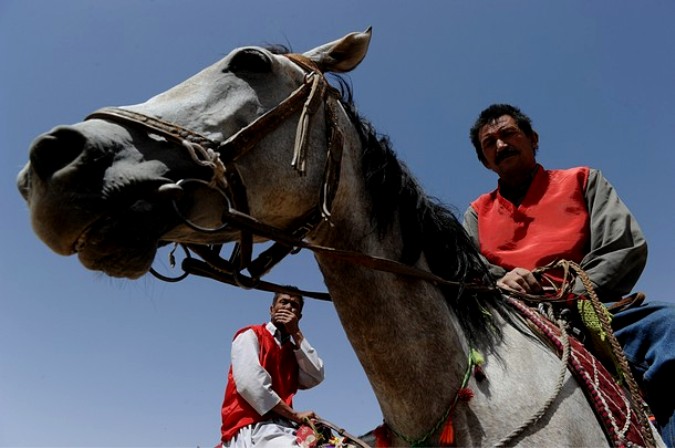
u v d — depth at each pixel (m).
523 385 2.19
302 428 4.06
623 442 2.14
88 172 1.67
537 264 3.05
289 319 4.71
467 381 2.18
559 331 2.49
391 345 2.17
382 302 2.17
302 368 4.68
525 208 3.28
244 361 4.29
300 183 2.10
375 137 2.38
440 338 2.22
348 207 2.23
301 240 1.98
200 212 1.88
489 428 2.10
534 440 2.07
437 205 2.56
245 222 1.86
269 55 2.17
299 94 2.18
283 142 2.09
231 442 4.17
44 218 1.63
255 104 2.09
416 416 2.17
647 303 2.85
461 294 2.34
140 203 1.73
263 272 2.09
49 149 1.66
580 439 2.12
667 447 2.53
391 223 2.30
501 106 3.57
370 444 3.84
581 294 2.71
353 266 2.17
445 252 2.41
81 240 1.67
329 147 2.15
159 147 1.84
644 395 2.68
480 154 3.73
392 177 2.33
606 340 2.62
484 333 2.35
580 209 3.16
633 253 2.89
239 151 1.96
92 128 1.74
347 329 2.24
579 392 2.28
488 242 3.32
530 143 3.53
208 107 2.01
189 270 2.10
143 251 1.71
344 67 2.51
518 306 2.60
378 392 2.26
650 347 2.69
